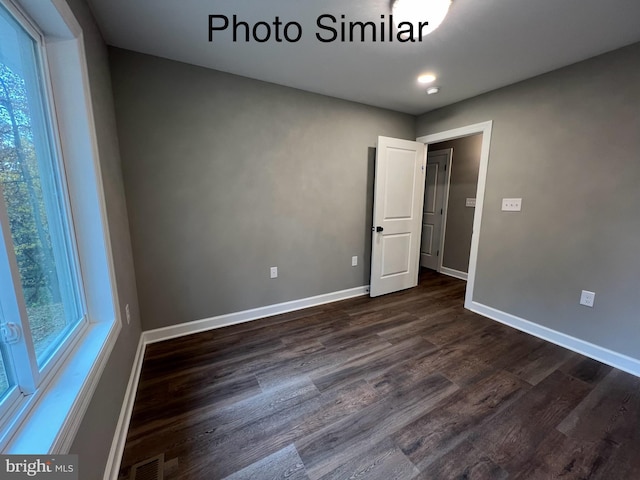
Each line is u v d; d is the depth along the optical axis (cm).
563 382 187
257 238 272
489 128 273
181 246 238
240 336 246
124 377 157
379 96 289
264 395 173
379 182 324
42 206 110
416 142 346
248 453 134
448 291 369
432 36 180
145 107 210
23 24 102
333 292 332
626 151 191
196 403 166
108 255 142
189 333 251
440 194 458
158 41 189
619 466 129
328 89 272
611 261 203
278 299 294
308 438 143
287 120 270
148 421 152
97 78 156
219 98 236
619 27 167
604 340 209
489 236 281
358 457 133
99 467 108
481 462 131
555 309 236
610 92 196
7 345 81
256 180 263
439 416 158
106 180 154
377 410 162
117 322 145
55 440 74
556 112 225
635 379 190
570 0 144
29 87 106
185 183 232
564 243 228
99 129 149
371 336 248
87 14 145
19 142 97
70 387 93
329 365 205
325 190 305
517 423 153
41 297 103
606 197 203
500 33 175
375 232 331
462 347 230
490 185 277
